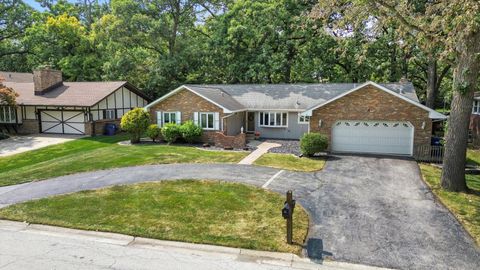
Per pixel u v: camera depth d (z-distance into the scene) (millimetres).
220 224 9016
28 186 13148
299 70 34156
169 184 12758
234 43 32250
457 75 11797
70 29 36812
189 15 38719
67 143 23594
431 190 12180
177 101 23859
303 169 15344
